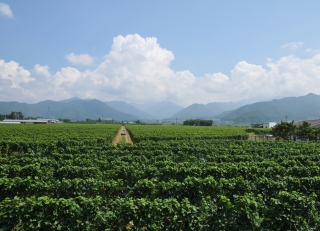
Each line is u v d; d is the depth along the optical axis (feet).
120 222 26.35
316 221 28.12
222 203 27.68
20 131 156.97
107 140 121.49
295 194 29.25
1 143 87.92
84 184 36.55
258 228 26.21
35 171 43.11
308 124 144.36
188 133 176.96
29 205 26.43
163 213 26.53
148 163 55.93
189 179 35.19
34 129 186.50
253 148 81.66
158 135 149.38
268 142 102.17
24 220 26.16
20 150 86.69
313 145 92.02
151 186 34.71
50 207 26.71
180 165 49.26
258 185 37.22
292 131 133.28
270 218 27.40
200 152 75.61
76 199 28.02
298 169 46.73
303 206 28.19
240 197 28.07
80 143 93.40
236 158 61.16
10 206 26.37
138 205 26.78
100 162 50.49
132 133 174.81
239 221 26.37
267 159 64.59
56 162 49.83
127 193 37.04
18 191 35.14
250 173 45.06
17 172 42.70
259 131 250.16
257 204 27.35
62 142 90.33
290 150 76.23
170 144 91.50
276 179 40.55
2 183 34.37
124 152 67.36
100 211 27.07
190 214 26.61
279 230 26.81
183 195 34.45
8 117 584.81
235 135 159.84
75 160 51.06
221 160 59.93
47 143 88.38
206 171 43.93
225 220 27.25
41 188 35.17
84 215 26.78
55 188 35.37
